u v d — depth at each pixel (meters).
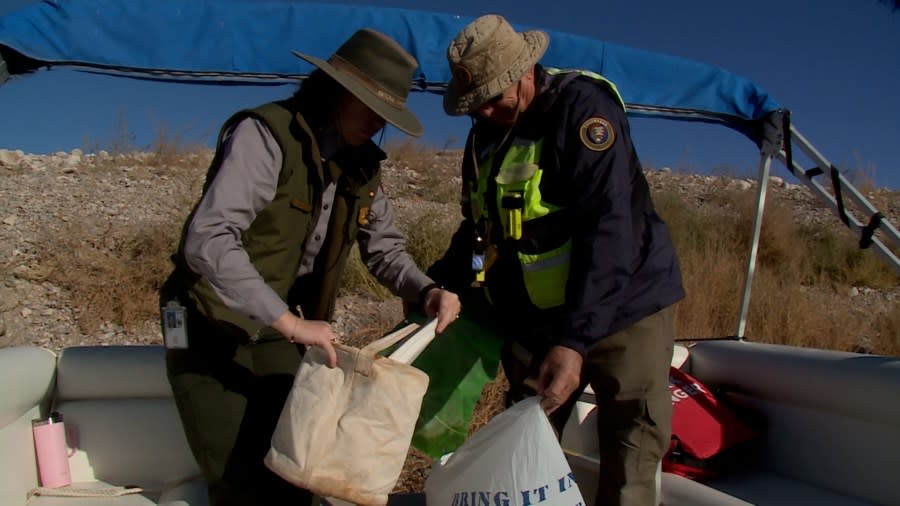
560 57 3.41
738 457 3.09
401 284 2.51
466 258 2.76
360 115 2.17
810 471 2.87
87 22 2.86
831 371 2.76
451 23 3.25
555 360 2.11
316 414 1.92
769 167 3.61
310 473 1.90
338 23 3.12
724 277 7.32
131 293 5.85
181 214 7.27
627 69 3.51
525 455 2.03
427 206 9.04
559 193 2.28
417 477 3.79
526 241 2.34
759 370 3.04
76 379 2.76
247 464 2.17
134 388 2.78
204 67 3.03
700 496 2.64
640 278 2.34
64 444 2.68
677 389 3.04
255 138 2.03
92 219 7.12
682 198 10.80
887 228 3.27
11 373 2.45
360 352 1.94
